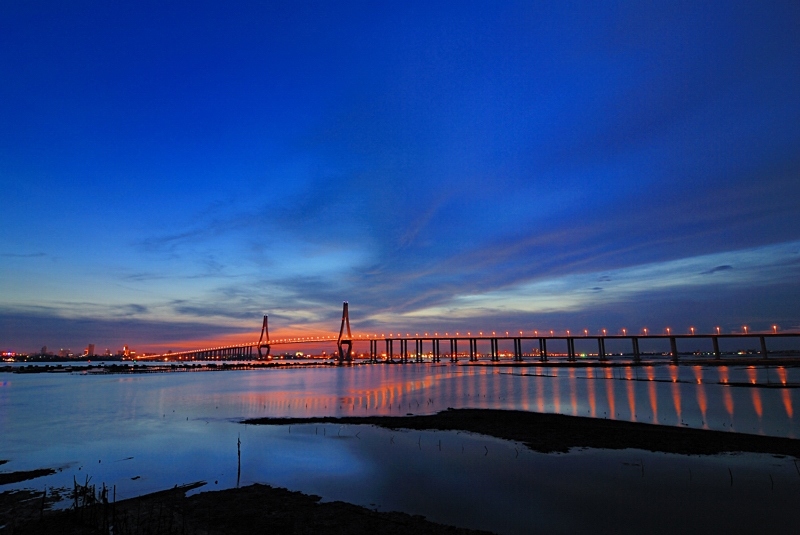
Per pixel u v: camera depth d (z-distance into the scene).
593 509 19.16
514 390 78.00
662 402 57.03
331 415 47.34
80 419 46.00
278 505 19.25
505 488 21.72
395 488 21.86
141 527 16.92
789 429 37.31
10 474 25.02
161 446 31.70
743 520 18.05
